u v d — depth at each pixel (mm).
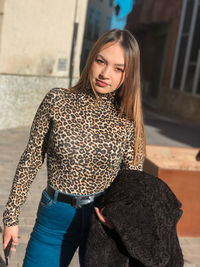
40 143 1384
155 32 16078
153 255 1265
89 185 1396
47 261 1431
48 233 1422
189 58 13375
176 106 13477
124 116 1428
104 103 1396
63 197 1390
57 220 1409
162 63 15570
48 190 1425
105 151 1372
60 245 1436
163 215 1317
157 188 1358
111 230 1325
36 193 1924
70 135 1336
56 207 1396
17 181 1395
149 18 14086
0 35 3215
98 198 1428
